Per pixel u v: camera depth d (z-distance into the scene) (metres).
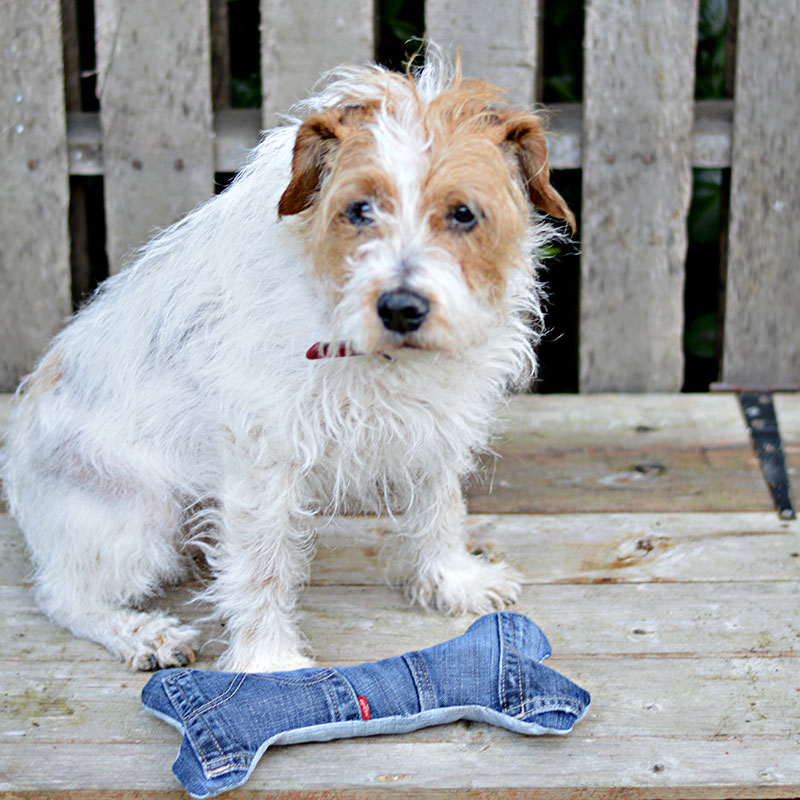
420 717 1.60
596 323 2.06
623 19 1.98
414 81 1.64
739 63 1.99
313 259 1.60
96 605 1.71
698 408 2.04
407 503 1.77
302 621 1.73
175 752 1.59
